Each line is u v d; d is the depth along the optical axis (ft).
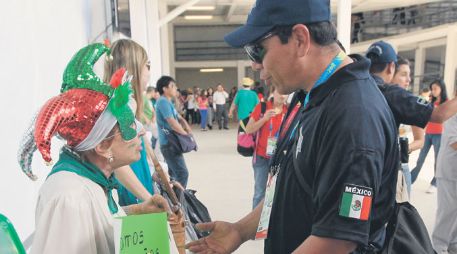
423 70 44.29
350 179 2.51
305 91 3.33
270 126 10.52
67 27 8.45
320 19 2.85
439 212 9.34
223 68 62.69
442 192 9.20
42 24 6.75
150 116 14.92
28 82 5.98
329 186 2.62
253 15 3.01
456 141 8.78
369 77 2.95
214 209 12.77
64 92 2.88
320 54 2.94
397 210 3.46
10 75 5.32
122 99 2.91
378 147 2.59
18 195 5.40
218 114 39.58
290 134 3.46
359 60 2.96
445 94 16.52
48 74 7.00
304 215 3.05
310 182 2.95
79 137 2.79
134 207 4.11
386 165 2.83
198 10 48.44
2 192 4.94
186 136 13.02
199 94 45.19
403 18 48.42
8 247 2.22
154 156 5.77
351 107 2.64
